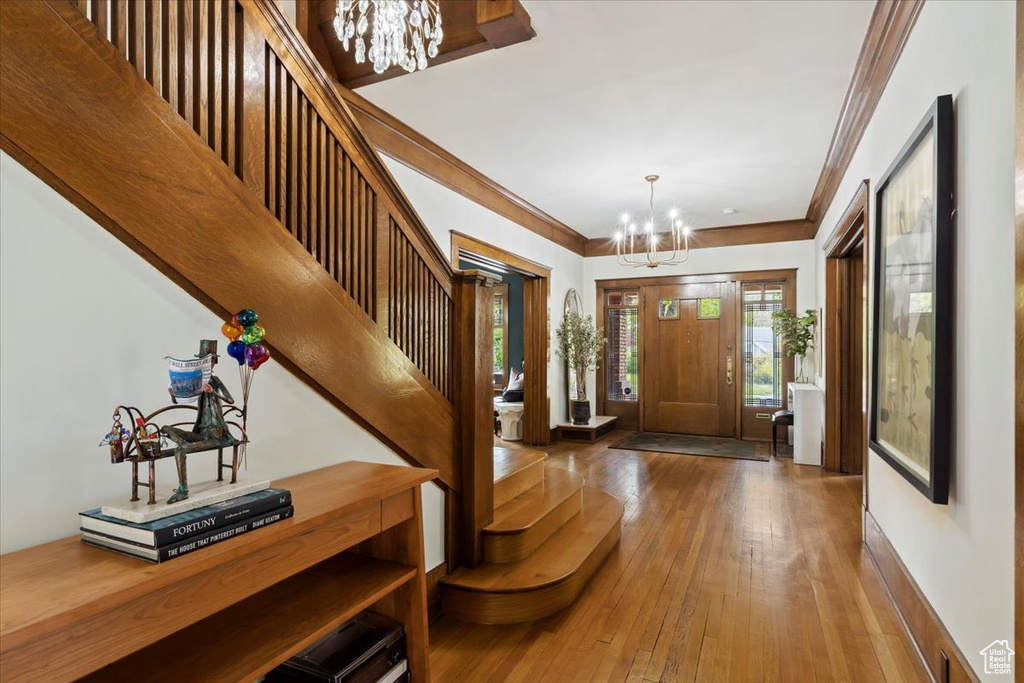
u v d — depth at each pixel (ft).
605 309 25.55
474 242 15.90
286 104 5.62
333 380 5.98
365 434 6.63
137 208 4.15
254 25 5.23
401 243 7.30
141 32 4.33
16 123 3.49
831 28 8.46
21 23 3.52
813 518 12.49
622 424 25.31
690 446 21.15
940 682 6.13
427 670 5.62
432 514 7.97
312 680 4.85
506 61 9.44
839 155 13.34
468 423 8.43
